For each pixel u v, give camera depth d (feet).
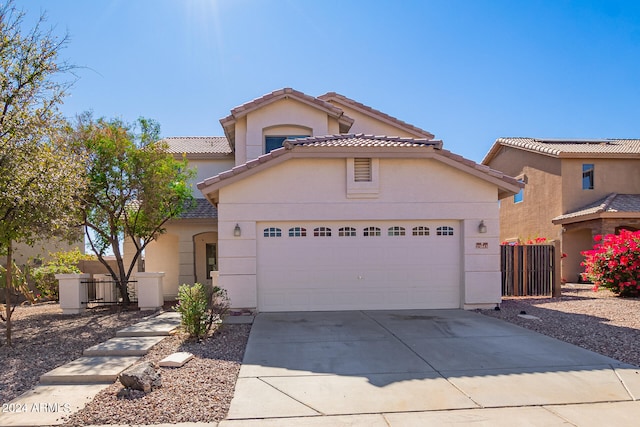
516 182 38.88
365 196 38.68
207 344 27.45
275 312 38.11
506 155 88.02
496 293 39.17
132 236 47.29
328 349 25.57
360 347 25.95
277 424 15.98
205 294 30.76
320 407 17.38
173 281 58.13
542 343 26.50
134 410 17.21
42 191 27.48
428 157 38.55
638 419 16.20
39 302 56.39
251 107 50.90
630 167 70.54
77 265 63.00
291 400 18.04
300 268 38.65
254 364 22.82
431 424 15.89
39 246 65.82
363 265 39.01
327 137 41.60
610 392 18.66
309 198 38.40
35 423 16.30
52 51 30.66
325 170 38.63
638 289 45.93
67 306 42.52
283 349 25.66
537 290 48.47
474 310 38.60
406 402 17.76
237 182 38.14
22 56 29.48
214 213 56.13
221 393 18.86
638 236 46.50
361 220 38.78
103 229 47.39
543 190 74.90
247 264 37.76
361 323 32.91
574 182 69.77
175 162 48.14
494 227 39.37
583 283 67.41
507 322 33.17
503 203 89.66
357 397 18.30
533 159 77.87
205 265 61.31
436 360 23.18
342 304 38.73
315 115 52.01
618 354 24.08
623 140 85.92
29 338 30.94
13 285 48.93
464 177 39.37
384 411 16.98
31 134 28.81
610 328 30.66
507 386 19.38
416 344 26.53
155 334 30.42
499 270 39.24
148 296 43.21
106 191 43.45
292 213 38.24
